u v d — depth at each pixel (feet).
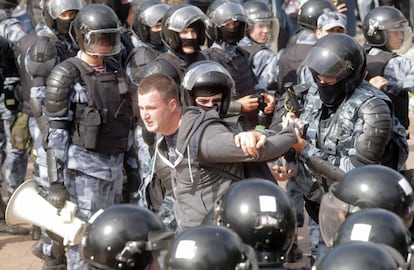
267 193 24.32
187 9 43.73
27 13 67.41
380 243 22.76
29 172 63.36
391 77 43.86
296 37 50.57
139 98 30.99
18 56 50.90
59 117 40.14
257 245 24.00
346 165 34.63
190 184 31.07
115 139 41.60
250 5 53.31
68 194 38.58
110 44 40.55
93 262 24.11
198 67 35.68
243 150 29.68
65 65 40.55
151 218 24.36
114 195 42.32
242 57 47.83
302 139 34.40
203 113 30.94
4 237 53.88
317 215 36.11
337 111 35.37
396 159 37.27
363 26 45.62
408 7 83.30
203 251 21.47
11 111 53.78
